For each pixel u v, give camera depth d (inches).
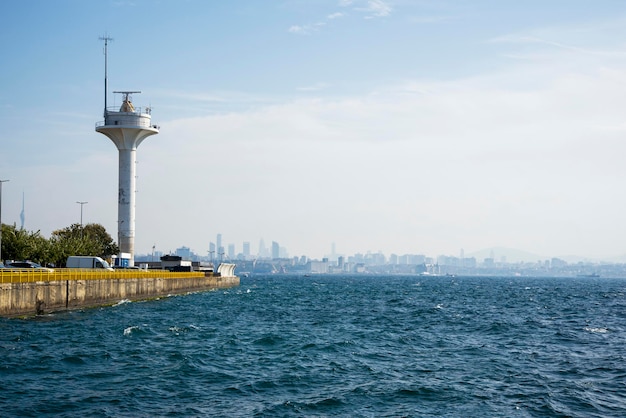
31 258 4781.0
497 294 7298.2
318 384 1537.9
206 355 1894.7
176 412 1243.8
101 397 1328.7
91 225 7209.6
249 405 1316.4
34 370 1577.3
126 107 5413.4
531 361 1927.9
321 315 3649.1
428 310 4124.0
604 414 1293.1
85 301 3378.4
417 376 1659.7
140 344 2080.5
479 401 1387.8
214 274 7647.6
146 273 4532.5
